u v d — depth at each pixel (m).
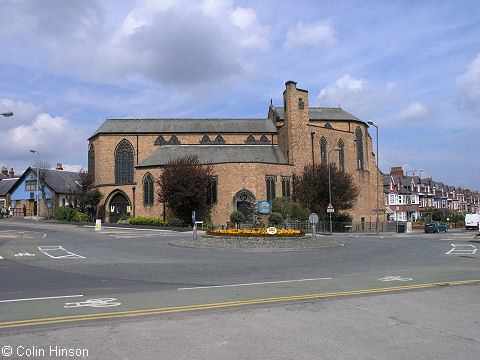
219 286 11.79
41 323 7.55
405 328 7.30
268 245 25.11
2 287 11.54
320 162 55.75
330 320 7.82
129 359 5.75
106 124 57.00
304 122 54.69
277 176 50.16
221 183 48.28
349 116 63.00
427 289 11.13
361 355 5.93
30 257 19.03
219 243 25.62
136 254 21.14
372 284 12.06
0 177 88.06
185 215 48.50
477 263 17.83
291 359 5.76
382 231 53.78
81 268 15.80
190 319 7.87
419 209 92.00
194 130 57.03
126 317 8.01
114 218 52.31
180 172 45.38
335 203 49.47
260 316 8.11
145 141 55.59
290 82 54.34
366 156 63.16
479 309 8.73
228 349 6.16
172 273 14.62
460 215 76.94
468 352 6.06
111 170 54.66
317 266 16.84
